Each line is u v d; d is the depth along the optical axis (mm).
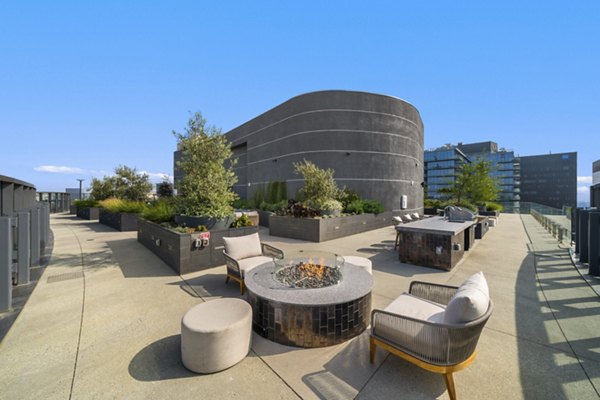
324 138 14828
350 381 2244
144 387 2172
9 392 2111
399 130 16188
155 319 3389
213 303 2852
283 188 16359
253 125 19109
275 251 5016
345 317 2824
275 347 2752
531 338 2934
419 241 6094
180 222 6492
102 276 5137
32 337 2943
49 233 9070
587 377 2283
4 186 7137
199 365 2322
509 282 4875
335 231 10086
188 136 6871
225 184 6781
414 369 2398
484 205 22641
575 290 4426
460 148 72375
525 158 80812
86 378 2281
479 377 2297
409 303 2797
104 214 14109
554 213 18391
